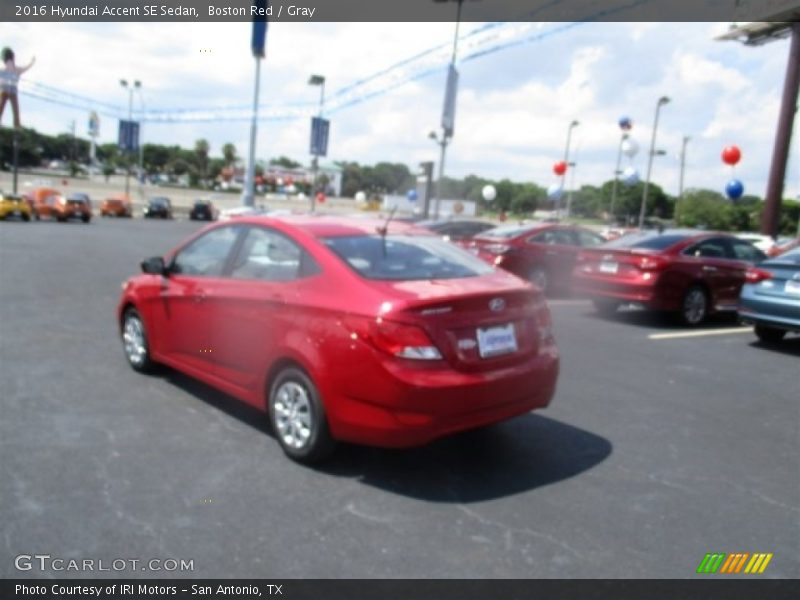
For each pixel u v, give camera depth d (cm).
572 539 340
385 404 371
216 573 301
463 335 387
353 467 422
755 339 891
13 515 347
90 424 482
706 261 988
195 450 441
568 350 785
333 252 430
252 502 370
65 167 10506
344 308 391
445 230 1683
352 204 7231
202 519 349
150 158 11100
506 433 496
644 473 428
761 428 523
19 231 2598
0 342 721
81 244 2136
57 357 667
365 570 307
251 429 484
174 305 542
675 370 703
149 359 602
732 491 405
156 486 385
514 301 416
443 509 369
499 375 395
